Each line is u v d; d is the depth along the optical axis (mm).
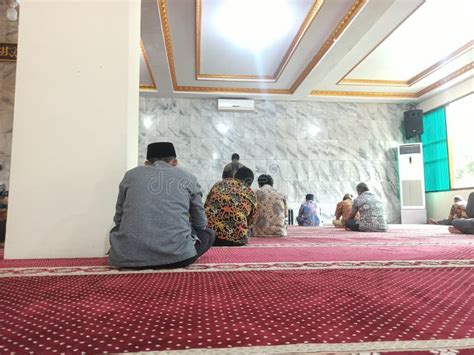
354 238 4242
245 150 9922
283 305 1189
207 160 9781
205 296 1322
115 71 2676
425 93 9602
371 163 10219
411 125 9867
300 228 6797
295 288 1463
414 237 4371
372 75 8906
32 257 2512
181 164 9695
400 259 2361
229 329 941
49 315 1085
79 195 2580
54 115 2592
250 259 2391
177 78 8781
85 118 2619
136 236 1915
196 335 896
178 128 9789
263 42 7066
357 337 876
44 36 2633
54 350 800
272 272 1865
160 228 1933
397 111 10477
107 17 2709
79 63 2648
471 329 938
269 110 10109
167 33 6430
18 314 1097
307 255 2604
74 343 844
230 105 9797
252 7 5824
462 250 2906
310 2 5660
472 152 8438
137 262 1905
